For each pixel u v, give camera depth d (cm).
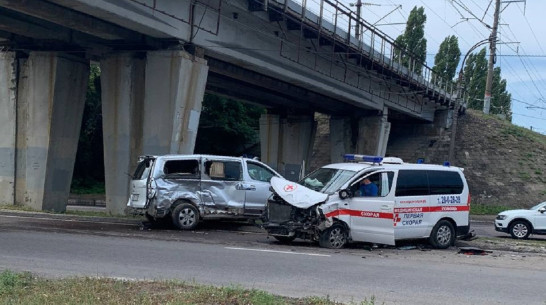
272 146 3959
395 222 1240
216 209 1506
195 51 1908
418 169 1297
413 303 696
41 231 1332
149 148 1842
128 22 1638
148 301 602
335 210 1204
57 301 593
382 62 3075
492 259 1170
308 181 1309
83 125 4456
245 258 1016
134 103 1952
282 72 2484
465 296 754
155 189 1436
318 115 5141
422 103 4156
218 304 604
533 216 1948
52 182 2044
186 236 1355
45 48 2038
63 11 1633
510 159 4075
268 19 2242
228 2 1995
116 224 1600
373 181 1246
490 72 4738
